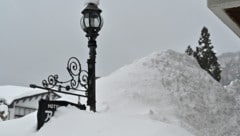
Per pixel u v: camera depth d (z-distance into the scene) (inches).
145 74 383.6
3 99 770.2
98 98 343.3
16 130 252.7
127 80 373.4
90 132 210.5
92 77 276.1
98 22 287.7
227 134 349.4
